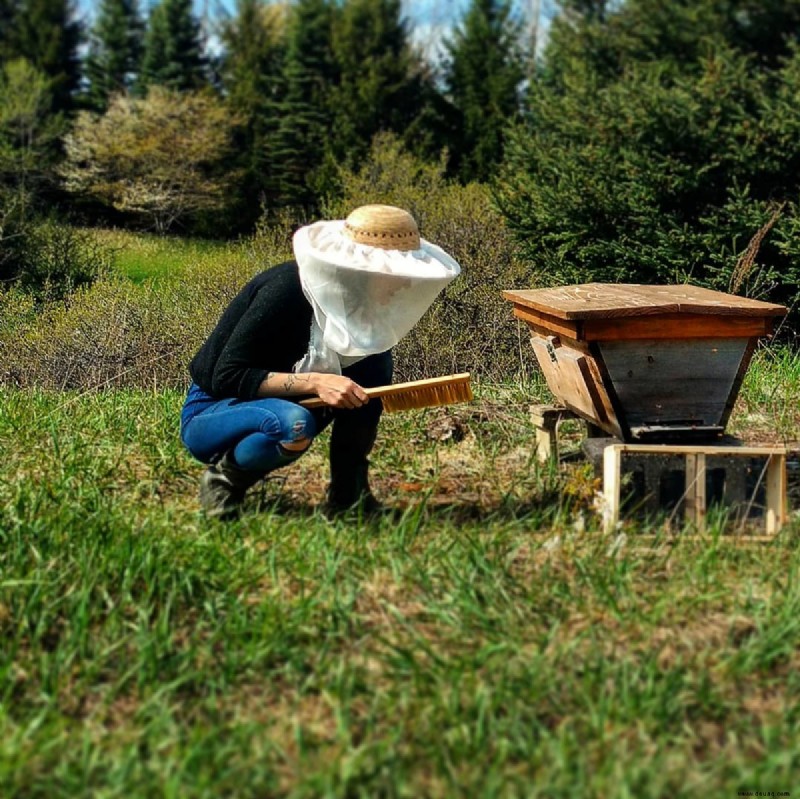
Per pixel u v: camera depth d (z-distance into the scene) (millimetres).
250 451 4125
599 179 11477
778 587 3582
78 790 2609
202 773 2617
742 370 4379
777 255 10586
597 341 4273
